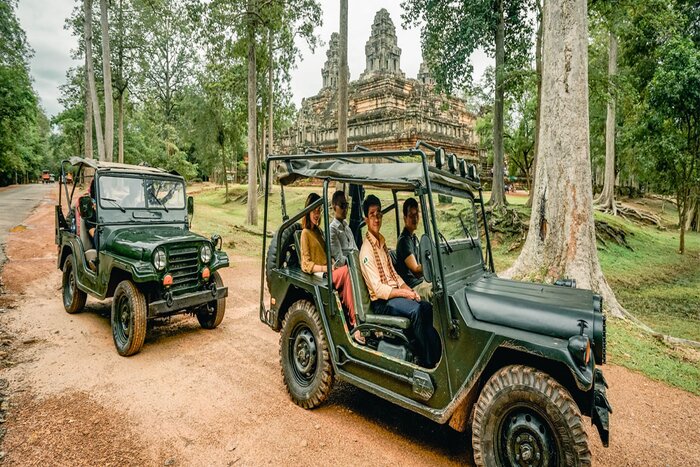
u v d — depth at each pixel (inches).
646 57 832.9
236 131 1381.6
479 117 1467.8
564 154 302.5
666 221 1310.3
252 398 164.4
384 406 162.4
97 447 129.0
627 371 209.8
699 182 767.7
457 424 118.6
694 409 174.1
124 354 199.8
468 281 142.8
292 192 1286.9
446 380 118.6
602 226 748.6
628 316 292.5
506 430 110.0
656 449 141.9
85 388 167.8
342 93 543.8
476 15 725.3
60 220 286.4
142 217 245.1
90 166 241.3
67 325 242.8
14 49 1245.1
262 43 805.9
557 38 306.7
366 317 142.6
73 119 1737.2
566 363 97.7
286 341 168.1
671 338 263.9
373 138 1323.8
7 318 251.0
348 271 154.8
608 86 654.5
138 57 1194.6
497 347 109.4
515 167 1530.5
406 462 125.6
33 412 147.9
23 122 1445.6
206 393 166.9
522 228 689.0
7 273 362.3
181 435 137.0
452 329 117.3
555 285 148.1
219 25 716.0
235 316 274.5
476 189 184.1
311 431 141.6
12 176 2177.7
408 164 131.0
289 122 1617.9
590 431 152.0
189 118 1370.6
